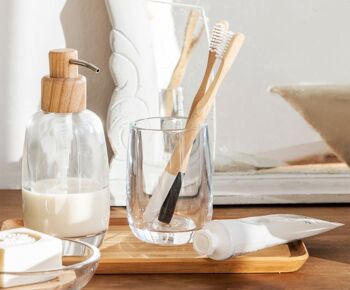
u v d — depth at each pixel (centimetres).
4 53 120
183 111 117
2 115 122
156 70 116
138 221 99
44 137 95
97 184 97
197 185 99
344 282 91
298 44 118
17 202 118
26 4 119
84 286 89
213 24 117
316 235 105
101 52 120
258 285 90
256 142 119
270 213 115
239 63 118
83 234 96
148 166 98
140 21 115
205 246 92
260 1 117
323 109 119
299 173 119
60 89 94
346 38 118
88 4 119
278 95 119
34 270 84
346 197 119
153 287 89
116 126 117
